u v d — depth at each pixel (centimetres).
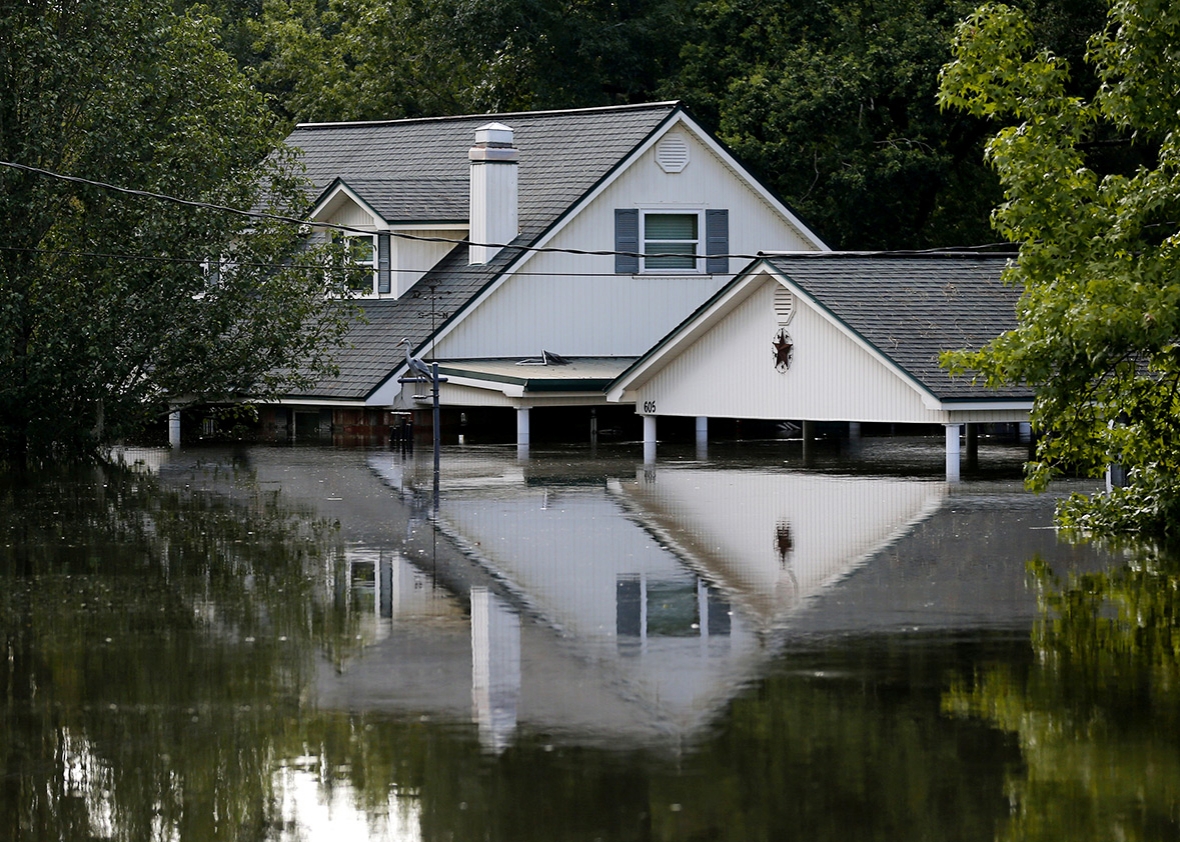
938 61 7625
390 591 3058
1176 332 3372
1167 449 3750
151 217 5456
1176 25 3438
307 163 7694
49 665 2486
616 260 6725
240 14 11306
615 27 8588
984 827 1777
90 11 5550
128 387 5759
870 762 1988
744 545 3603
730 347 5572
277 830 1803
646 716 2188
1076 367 3475
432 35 9269
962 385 4916
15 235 5419
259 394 6094
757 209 6956
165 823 1831
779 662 2473
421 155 7438
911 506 4291
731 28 8369
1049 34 7381
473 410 6656
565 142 6994
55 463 5566
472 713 2206
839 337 5203
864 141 7800
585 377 6125
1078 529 3816
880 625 2728
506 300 6506
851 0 8338
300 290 5866
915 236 8125
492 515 4131
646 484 4853
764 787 1902
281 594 3036
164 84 5784
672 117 6738
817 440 6538
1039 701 2245
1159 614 2805
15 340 5584
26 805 1889
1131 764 1980
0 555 3500
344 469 5306
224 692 2325
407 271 6794
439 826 1797
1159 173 3509
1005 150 3572
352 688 2339
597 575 3219
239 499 4488
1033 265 3553
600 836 1761
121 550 3562
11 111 5425
